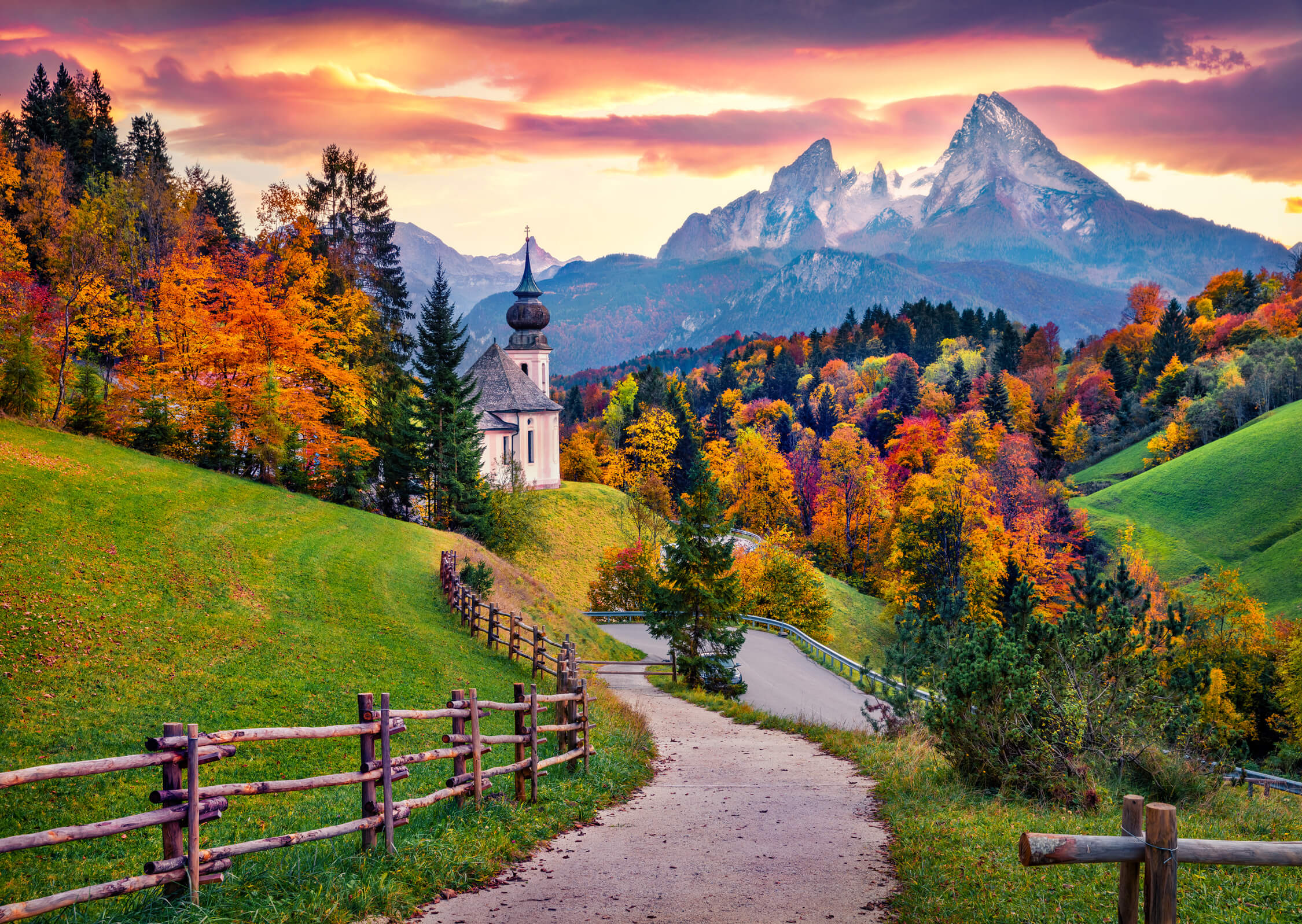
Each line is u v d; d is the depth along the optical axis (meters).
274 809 12.90
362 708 9.09
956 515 70.44
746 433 118.38
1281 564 78.00
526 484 77.88
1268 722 52.50
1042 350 186.75
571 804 12.16
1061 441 133.50
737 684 37.75
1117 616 14.61
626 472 121.44
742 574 62.41
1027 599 17.23
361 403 56.94
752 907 7.94
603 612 60.09
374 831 8.98
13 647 18.20
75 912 6.45
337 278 67.31
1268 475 92.06
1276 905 7.53
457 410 60.94
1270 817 12.12
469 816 10.55
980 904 7.70
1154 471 104.06
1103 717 13.38
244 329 45.53
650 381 156.00
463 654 27.67
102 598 21.83
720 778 15.37
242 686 19.67
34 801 12.70
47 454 30.69
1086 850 5.23
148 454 38.44
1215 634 57.84
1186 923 7.03
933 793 13.00
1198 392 130.38
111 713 16.75
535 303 102.94
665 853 9.92
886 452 132.50
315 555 31.91
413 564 37.00
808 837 10.77
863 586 91.75
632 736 18.86
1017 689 13.23
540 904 7.99
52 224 65.06
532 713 12.52
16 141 87.56
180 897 6.94
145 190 70.88
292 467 44.50
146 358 45.53
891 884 8.70
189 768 7.00
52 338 44.66
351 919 7.27
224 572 26.62
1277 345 131.62
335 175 74.88
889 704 20.81
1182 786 12.99
